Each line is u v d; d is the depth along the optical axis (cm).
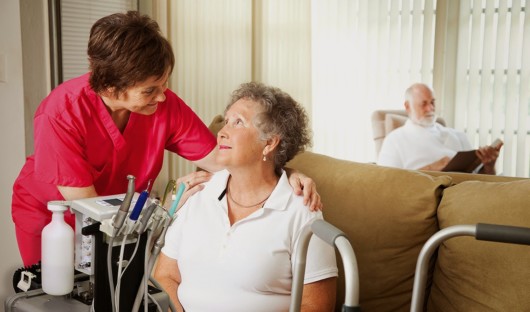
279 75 505
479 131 505
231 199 172
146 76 148
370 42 521
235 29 468
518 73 494
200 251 167
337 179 201
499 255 161
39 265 140
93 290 122
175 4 426
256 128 162
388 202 186
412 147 403
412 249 183
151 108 162
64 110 164
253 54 492
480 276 163
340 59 526
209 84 455
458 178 192
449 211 174
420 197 181
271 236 162
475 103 506
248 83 171
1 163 275
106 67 147
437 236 100
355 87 528
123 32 145
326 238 95
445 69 511
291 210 164
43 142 165
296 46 508
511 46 491
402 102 523
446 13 504
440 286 175
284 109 165
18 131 280
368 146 531
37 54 324
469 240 166
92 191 172
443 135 411
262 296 162
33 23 321
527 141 497
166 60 152
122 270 121
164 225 121
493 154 331
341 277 193
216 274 165
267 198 169
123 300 122
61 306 124
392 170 194
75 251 128
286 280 164
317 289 159
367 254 187
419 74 516
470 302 164
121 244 118
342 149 535
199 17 443
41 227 191
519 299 157
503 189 169
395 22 514
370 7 516
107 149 175
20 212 192
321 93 531
